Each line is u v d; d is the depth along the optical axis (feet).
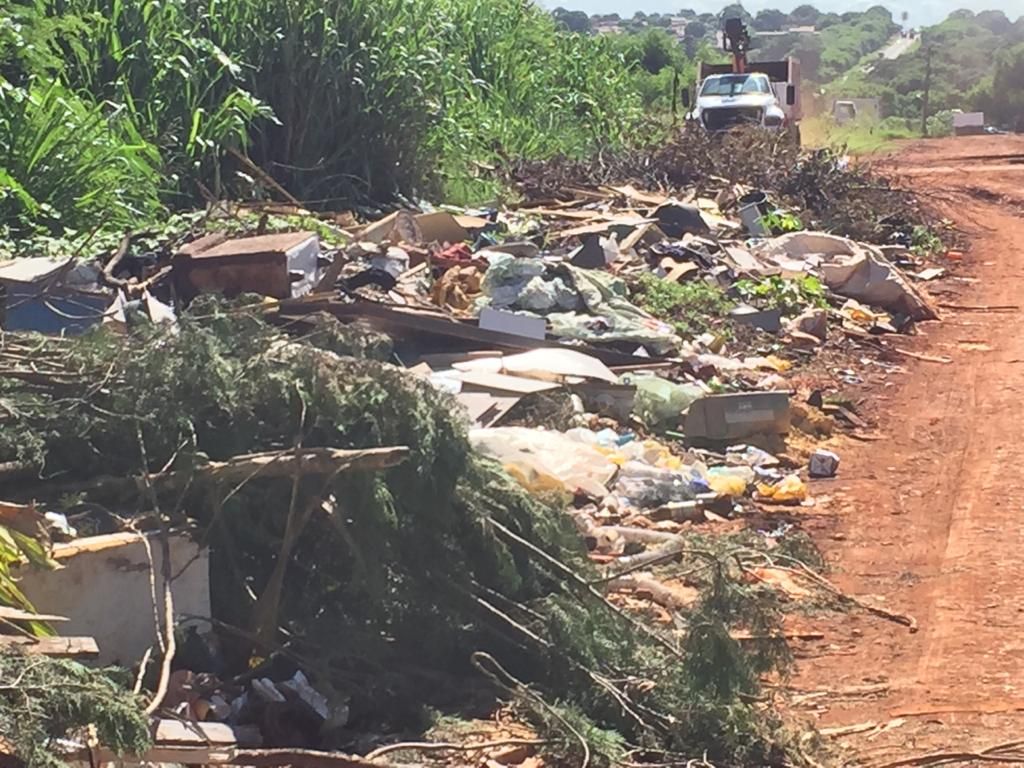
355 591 21.06
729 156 75.00
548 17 96.22
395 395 21.52
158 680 18.95
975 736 20.67
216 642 20.30
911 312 55.62
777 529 30.55
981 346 51.01
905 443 38.19
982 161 124.47
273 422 21.66
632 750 19.53
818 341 48.83
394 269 42.45
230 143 55.67
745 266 54.80
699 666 19.75
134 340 22.98
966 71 355.97
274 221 44.27
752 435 36.14
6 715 14.49
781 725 20.11
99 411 21.27
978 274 66.54
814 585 26.89
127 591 19.36
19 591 18.04
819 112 207.51
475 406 32.37
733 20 103.35
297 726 19.65
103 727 15.11
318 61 59.77
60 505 20.39
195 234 40.98
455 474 21.36
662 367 39.75
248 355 22.43
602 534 27.25
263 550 21.17
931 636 24.59
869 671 23.12
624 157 74.90
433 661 21.25
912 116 311.68
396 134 62.23
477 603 21.26
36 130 46.34
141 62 55.31
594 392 35.60
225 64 55.98
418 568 21.26
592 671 20.83
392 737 19.84
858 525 31.01
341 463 20.31
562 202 64.59
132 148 48.83
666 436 35.81
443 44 74.59
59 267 34.37
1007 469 35.53
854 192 76.33
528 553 21.93
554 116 83.87
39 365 22.66
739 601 20.54
